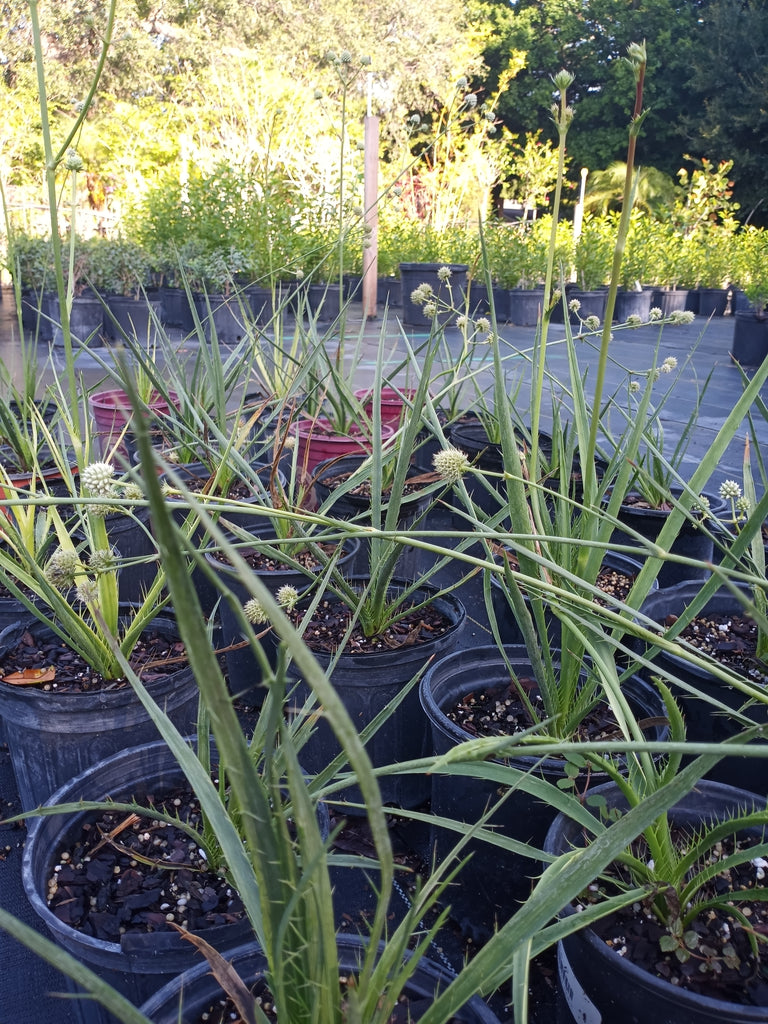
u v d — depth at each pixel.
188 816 1.28
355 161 10.81
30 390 2.58
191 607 0.46
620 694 1.09
